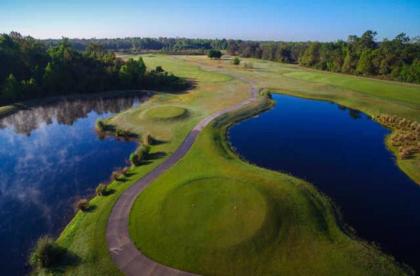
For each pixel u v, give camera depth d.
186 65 131.75
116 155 45.28
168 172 37.28
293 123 59.12
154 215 28.53
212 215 28.11
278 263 23.14
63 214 31.33
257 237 25.19
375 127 56.53
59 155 45.88
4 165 42.72
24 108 70.62
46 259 23.39
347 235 26.62
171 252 24.27
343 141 49.72
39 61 84.44
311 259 23.47
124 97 81.50
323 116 63.78
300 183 34.31
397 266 23.23
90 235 26.52
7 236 28.25
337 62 117.62
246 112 63.88
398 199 32.81
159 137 49.62
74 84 83.06
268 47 168.25
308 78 101.50
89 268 23.11
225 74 108.88
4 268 24.70
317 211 29.47
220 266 22.92
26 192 35.53
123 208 30.11
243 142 49.00
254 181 33.81
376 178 37.28
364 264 23.02
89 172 40.22
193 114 60.69
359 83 89.12
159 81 89.06
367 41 125.75
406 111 61.22
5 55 78.44
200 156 41.72
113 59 96.81
